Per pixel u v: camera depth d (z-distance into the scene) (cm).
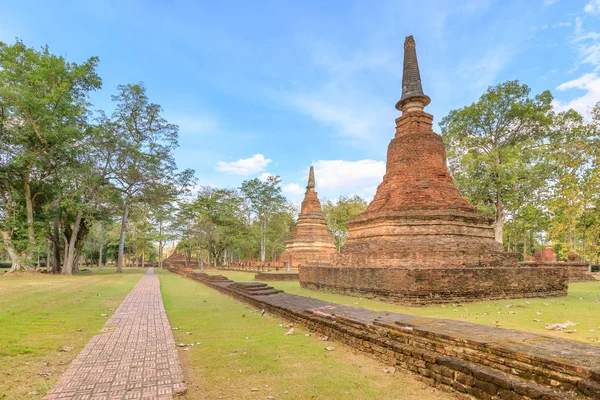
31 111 2881
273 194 5819
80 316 1082
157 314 1156
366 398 485
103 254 7956
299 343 768
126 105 3841
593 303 1351
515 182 3362
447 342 552
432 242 1639
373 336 668
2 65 2870
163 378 558
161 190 3944
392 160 2019
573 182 2517
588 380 386
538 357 438
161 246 6594
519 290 1502
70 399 479
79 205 3250
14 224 3103
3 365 606
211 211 5703
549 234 3366
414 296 1286
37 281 2419
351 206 5666
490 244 1731
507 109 3469
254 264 5212
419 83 2109
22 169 2989
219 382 545
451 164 3712
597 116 2170
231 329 915
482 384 455
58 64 3008
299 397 489
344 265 1875
